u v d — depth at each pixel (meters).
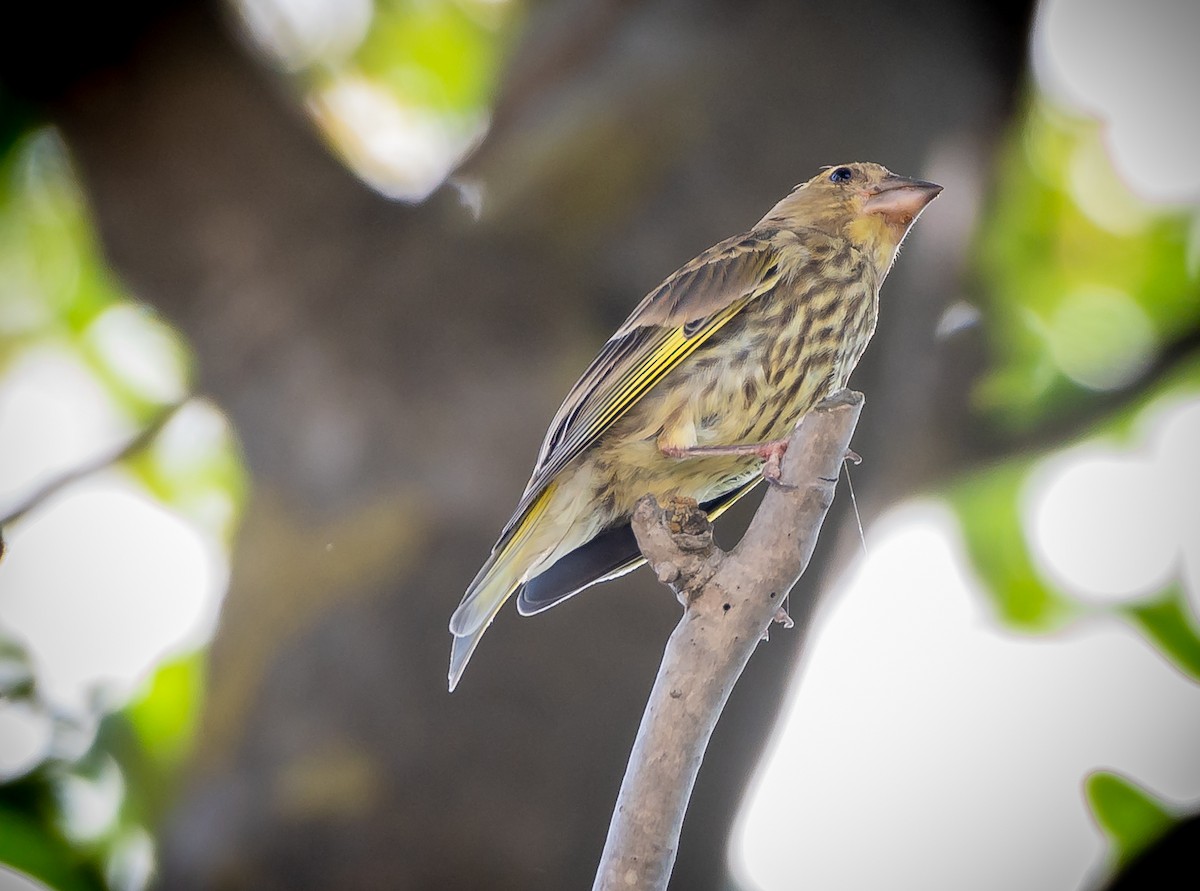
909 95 10.71
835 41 10.63
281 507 10.04
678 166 10.41
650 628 9.57
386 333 10.12
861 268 10.32
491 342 10.12
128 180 10.06
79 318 14.68
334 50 12.86
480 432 9.91
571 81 10.70
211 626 10.45
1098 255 14.90
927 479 12.00
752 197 10.48
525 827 9.16
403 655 9.48
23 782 10.68
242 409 10.28
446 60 14.07
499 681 9.39
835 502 10.34
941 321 11.23
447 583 9.64
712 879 9.55
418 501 9.77
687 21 10.74
